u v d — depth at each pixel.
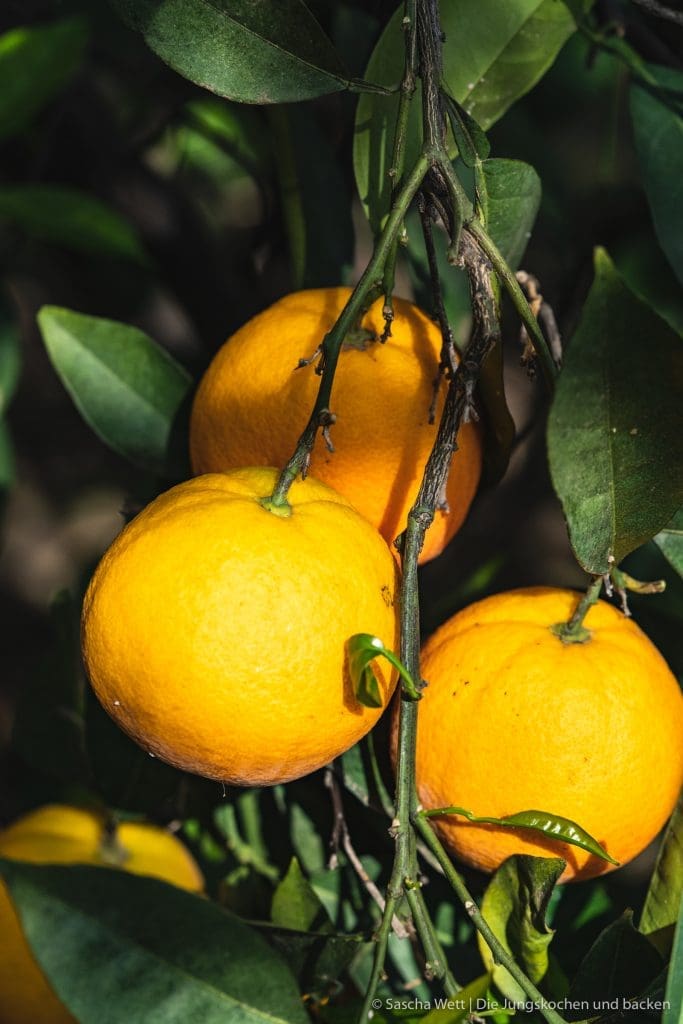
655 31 0.85
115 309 0.97
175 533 0.63
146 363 0.77
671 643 0.78
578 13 0.74
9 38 0.73
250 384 0.68
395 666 0.62
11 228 0.91
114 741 0.77
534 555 1.21
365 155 0.72
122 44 0.88
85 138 0.92
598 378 0.62
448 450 0.65
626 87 0.87
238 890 0.78
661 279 0.87
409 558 0.64
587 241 0.87
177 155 0.97
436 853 0.64
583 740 0.66
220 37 0.68
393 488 0.67
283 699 0.62
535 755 0.66
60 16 0.86
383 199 0.72
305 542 0.63
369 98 0.72
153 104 0.93
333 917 0.75
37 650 1.46
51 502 1.53
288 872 0.70
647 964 0.67
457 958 0.73
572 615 0.68
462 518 0.70
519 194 0.70
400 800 0.64
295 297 0.70
